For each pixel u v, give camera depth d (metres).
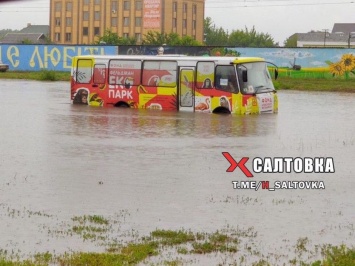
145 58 32.91
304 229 11.30
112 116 28.98
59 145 20.12
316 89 52.56
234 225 11.48
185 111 31.84
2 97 39.41
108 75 33.84
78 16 122.12
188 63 31.78
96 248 10.16
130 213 12.17
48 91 45.19
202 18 124.19
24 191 13.84
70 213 12.13
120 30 119.50
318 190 14.30
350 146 20.33
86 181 14.88
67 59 73.19
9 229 11.09
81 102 34.56
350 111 32.75
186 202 13.06
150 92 32.78
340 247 10.20
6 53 75.31
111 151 19.05
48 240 10.53
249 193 13.94
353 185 14.83
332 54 65.62
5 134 22.62
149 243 10.38
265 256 9.87
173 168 16.52
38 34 136.00
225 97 30.81
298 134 23.23
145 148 19.66
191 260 9.66
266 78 31.59
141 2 118.12
